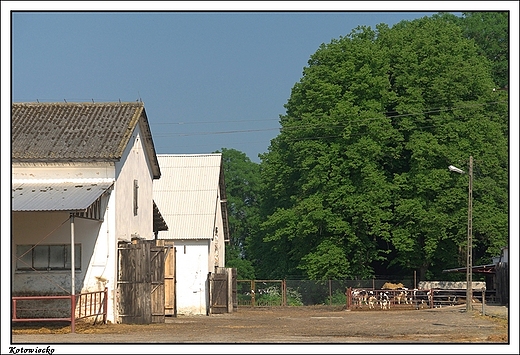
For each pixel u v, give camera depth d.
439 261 69.62
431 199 63.28
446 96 63.78
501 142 63.06
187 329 32.22
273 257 79.19
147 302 34.78
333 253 63.59
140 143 39.72
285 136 67.31
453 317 43.84
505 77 74.00
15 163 34.31
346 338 27.58
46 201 30.94
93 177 34.59
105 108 37.72
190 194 51.50
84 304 34.03
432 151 61.53
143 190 40.53
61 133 35.88
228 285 50.09
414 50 66.06
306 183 66.44
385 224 62.75
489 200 62.53
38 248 34.34
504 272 56.19
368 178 62.75
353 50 66.25
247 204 100.88
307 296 66.19
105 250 34.38
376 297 59.75
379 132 63.06
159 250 35.28
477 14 78.31
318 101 65.69
